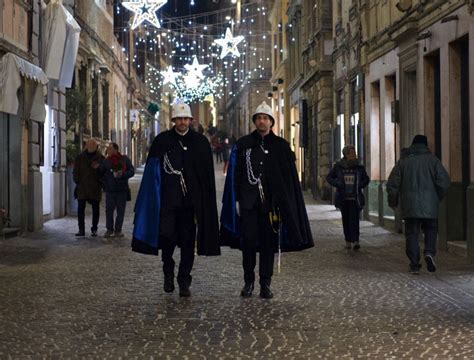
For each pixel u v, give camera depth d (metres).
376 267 12.39
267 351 6.88
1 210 16.23
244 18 60.16
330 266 12.52
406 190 11.57
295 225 9.37
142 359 6.64
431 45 15.88
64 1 23.17
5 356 6.73
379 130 20.81
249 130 59.41
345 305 9.05
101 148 34.59
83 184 17.08
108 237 16.97
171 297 9.60
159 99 79.50
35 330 7.78
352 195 14.69
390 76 19.80
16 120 17.48
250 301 9.31
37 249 14.78
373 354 6.75
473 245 13.08
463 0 13.78
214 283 10.70
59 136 22.02
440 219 14.84
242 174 9.48
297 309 8.81
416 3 16.70
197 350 6.93
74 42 19.86
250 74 58.88
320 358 6.64
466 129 14.59
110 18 39.78
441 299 9.45
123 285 10.55
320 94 30.67
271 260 9.52
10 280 11.00
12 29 16.81
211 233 9.50
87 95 26.66
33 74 16.64
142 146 63.06
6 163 17.48
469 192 13.25
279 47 47.31
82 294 9.84
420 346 7.03
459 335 7.45
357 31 22.95
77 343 7.23
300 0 36.81
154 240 9.37
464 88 14.66
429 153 11.70
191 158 9.54
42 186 19.62
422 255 13.91
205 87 73.56
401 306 8.99
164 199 9.48
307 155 35.59
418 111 16.91
